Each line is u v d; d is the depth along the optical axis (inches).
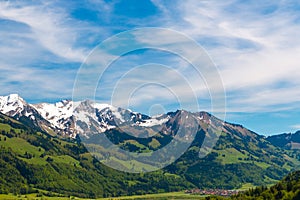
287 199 6269.7
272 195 6776.6
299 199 6048.2
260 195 7047.2
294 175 7431.1
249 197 7194.9
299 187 6496.1
